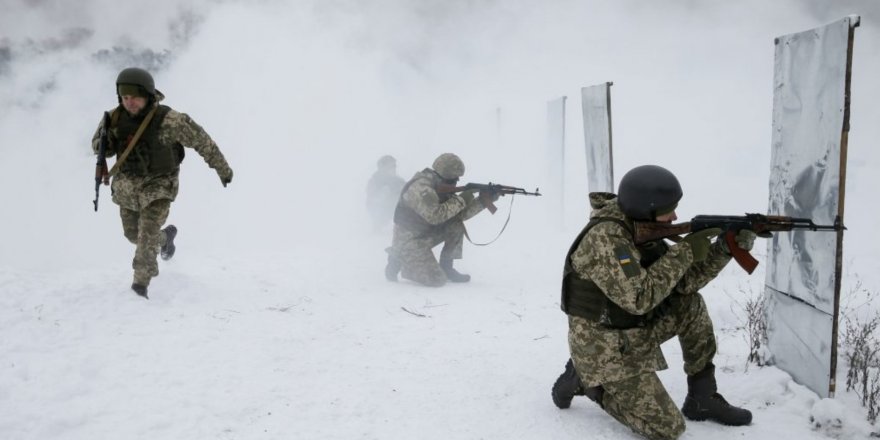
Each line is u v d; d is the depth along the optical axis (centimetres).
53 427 318
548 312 566
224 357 424
